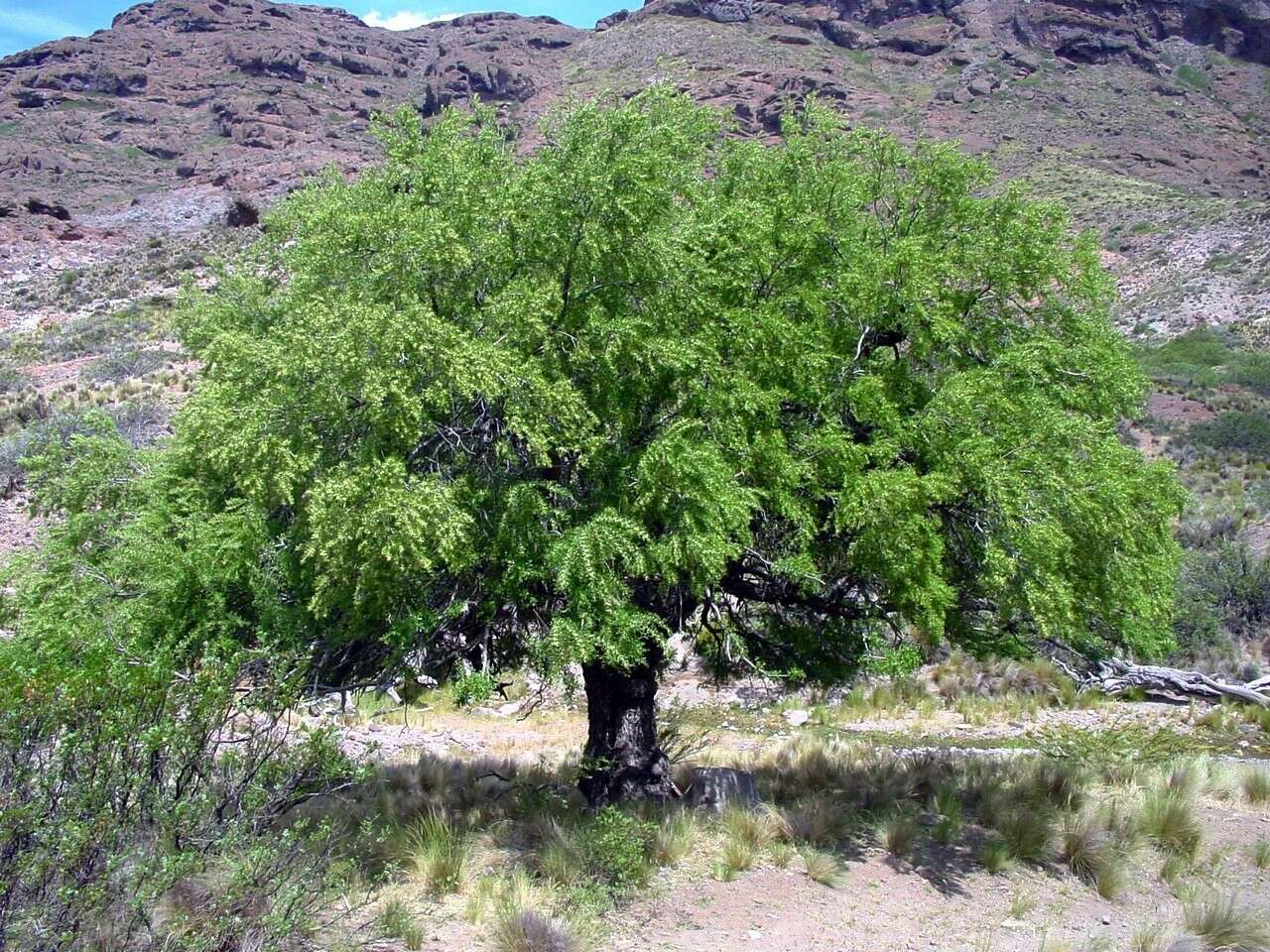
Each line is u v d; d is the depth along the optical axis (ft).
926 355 30.04
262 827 22.03
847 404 28.76
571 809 32.96
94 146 416.46
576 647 23.76
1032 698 64.90
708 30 490.08
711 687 69.05
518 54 504.84
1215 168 376.48
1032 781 36.45
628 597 26.35
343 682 28.81
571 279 26.30
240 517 24.66
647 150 26.68
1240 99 469.98
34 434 85.81
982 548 27.45
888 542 25.34
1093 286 31.07
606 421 26.23
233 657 21.13
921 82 456.45
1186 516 90.63
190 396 25.43
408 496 21.71
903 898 27.43
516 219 25.82
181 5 554.05
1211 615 74.08
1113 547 27.76
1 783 17.71
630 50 477.77
